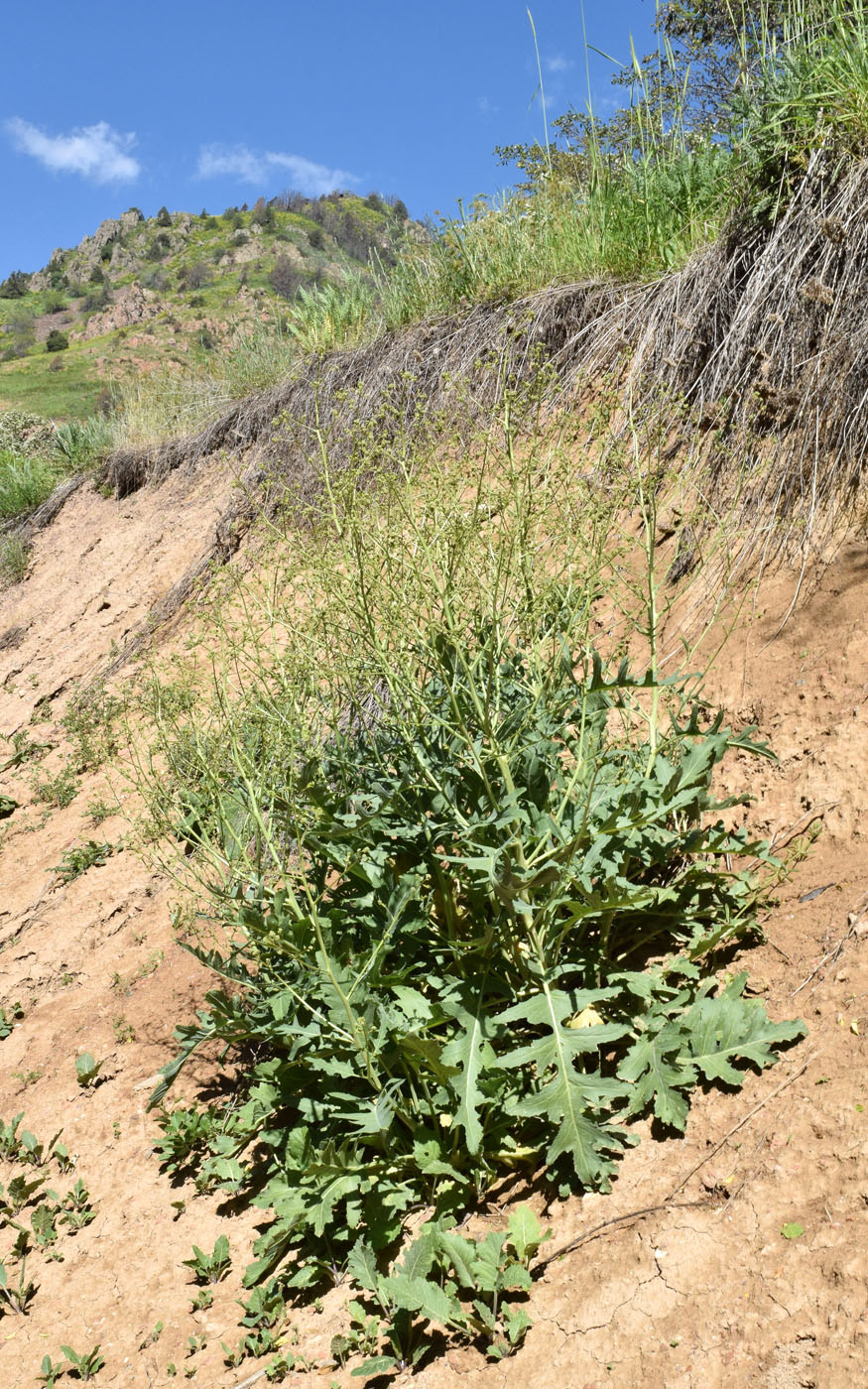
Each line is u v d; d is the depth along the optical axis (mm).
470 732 2988
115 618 8484
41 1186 3688
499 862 2559
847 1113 2059
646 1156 2328
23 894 5812
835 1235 1869
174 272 145875
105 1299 2998
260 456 7855
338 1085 2824
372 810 2941
